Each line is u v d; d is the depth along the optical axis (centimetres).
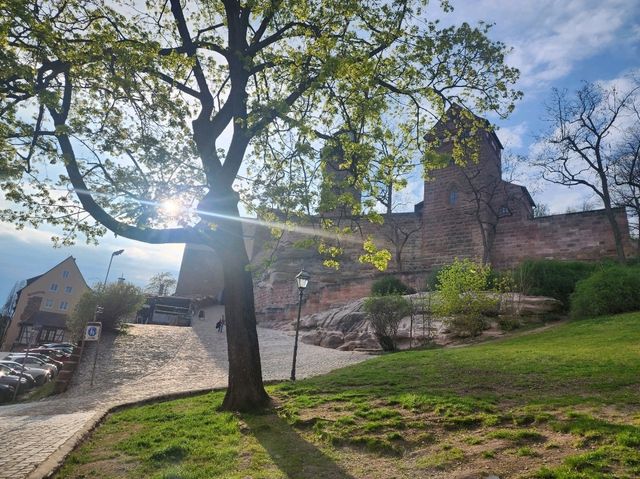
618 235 2747
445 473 521
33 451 719
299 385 1185
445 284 2206
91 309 2955
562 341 1512
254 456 635
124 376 2012
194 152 1221
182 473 573
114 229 1009
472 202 3600
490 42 1197
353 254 4081
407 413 782
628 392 786
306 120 1108
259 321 4203
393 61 1222
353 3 1110
